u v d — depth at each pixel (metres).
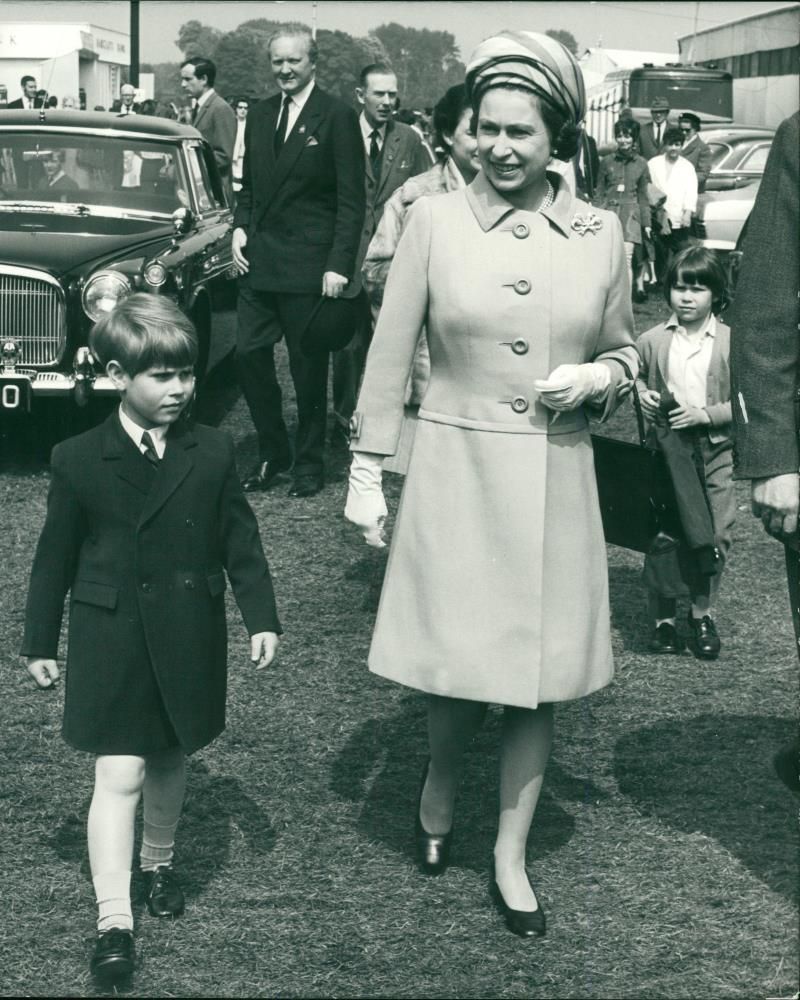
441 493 3.50
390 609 3.57
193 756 4.54
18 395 7.82
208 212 9.74
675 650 5.51
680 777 4.41
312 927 3.53
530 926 3.48
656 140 17.91
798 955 3.39
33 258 7.97
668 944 3.45
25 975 3.32
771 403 3.23
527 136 3.35
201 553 3.39
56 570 3.37
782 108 19.12
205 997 3.23
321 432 7.78
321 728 4.80
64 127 9.55
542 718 3.55
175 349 3.27
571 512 3.51
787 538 3.39
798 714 4.93
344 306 7.29
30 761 4.52
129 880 3.33
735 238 18.30
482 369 3.46
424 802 3.80
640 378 5.35
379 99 8.87
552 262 3.44
